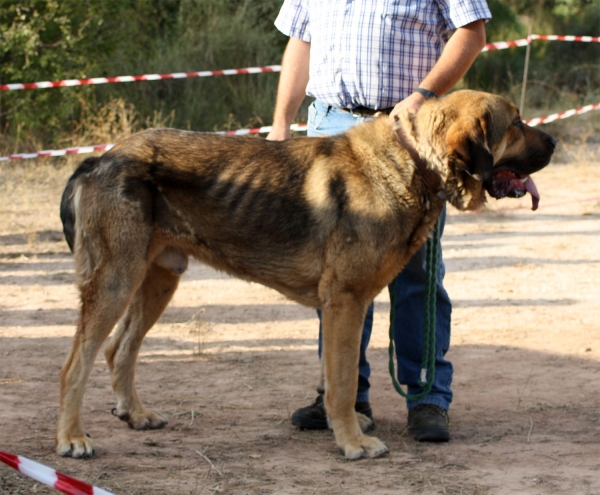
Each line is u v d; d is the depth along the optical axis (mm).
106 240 3908
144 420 4309
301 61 4777
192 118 15141
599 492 3443
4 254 8695
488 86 19828
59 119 13688
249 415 4590
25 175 12094
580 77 21391
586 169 14031
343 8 4383
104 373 5375
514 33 20312
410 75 4355
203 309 6668
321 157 4035
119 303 3928
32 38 12625
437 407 4285
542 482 3559
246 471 3691
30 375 5207
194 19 17109
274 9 17953
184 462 3807
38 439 4055
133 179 3932
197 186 4012
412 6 4289
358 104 4434
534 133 4203
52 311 6848
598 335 6266
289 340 6254
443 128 3924
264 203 4000
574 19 22953
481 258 8836
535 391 5008
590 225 10312
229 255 4117
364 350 4441
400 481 3584
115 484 3479
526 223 10555
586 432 4281
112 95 14578
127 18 14711
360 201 3883
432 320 4238
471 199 4082
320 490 3467
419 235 3986
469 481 3580
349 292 3926
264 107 15625
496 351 5914
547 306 7113
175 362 5645
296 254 4004
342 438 3965
